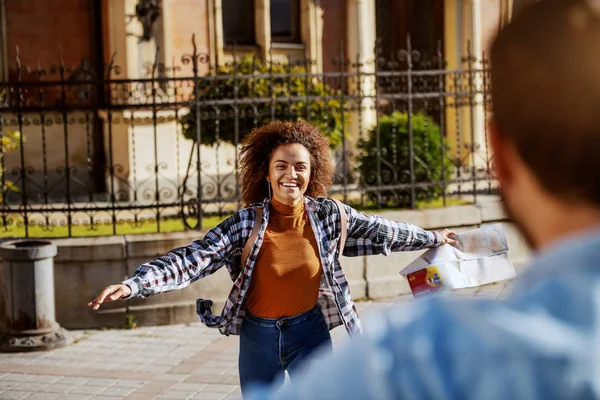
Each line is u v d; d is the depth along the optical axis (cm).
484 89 966
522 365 81
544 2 92
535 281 87
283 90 984
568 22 89
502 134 95
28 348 735
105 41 1338
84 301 804
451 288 418
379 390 85
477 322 84
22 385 659
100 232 912
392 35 1703
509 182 97
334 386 87
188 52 1414
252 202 446
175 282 408
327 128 1005
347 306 424
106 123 1331
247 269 414
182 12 1409
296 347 415
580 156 89
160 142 1338
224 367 696
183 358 721
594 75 87
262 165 436
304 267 415
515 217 97
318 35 1553
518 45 92
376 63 952
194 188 1362
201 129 977
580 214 91
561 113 89
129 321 809
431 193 999
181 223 964
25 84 841
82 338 779
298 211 424
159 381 664
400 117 1041
